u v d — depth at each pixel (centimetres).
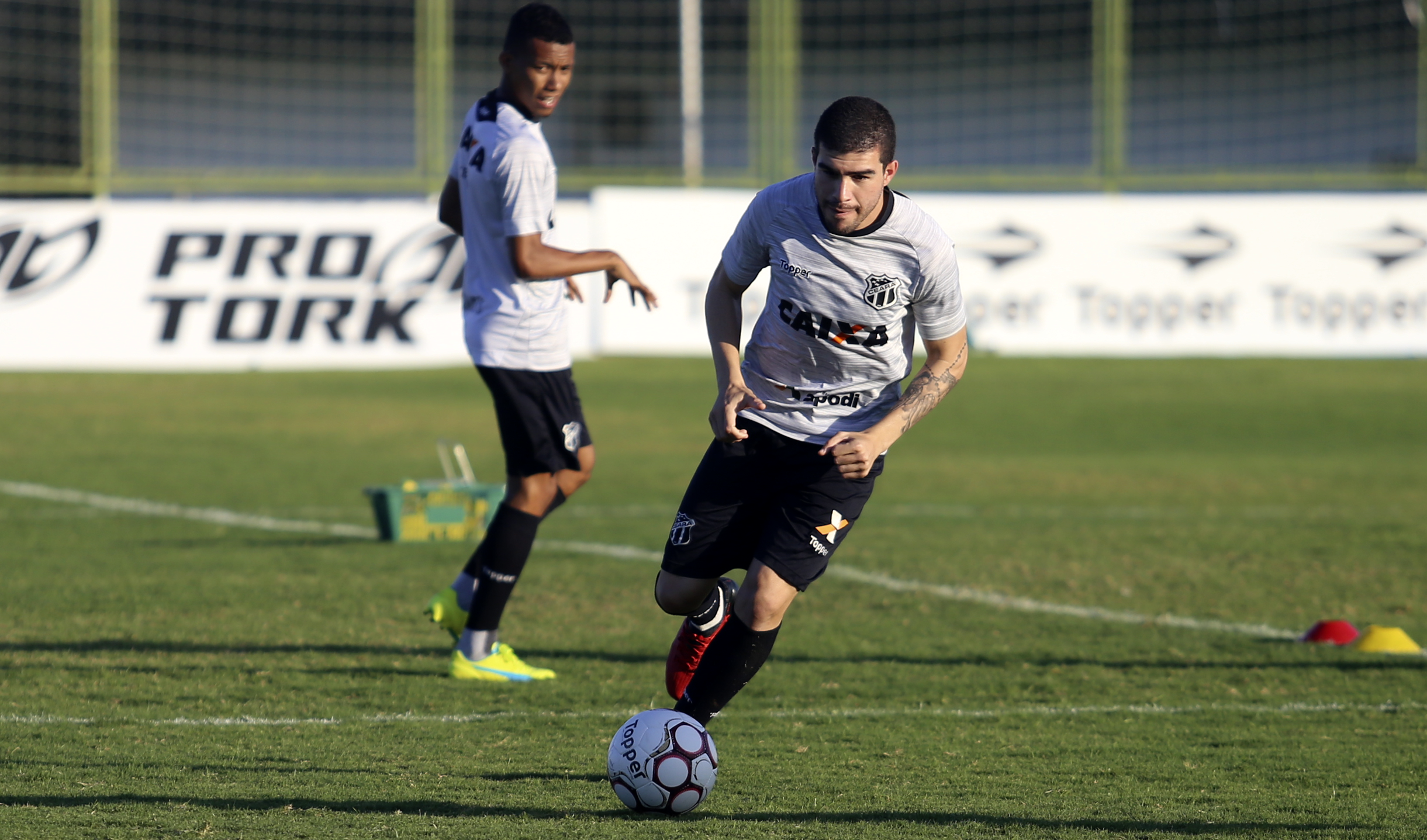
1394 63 8688
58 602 2417
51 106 7669
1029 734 1662
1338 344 6600
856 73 8981
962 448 4947
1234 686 1933
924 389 1438
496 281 1947
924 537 3269
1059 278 6594
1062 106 8956
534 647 2145
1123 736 1658
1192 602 2558
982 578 2777
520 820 1284
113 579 2644
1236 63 8862
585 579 2733
